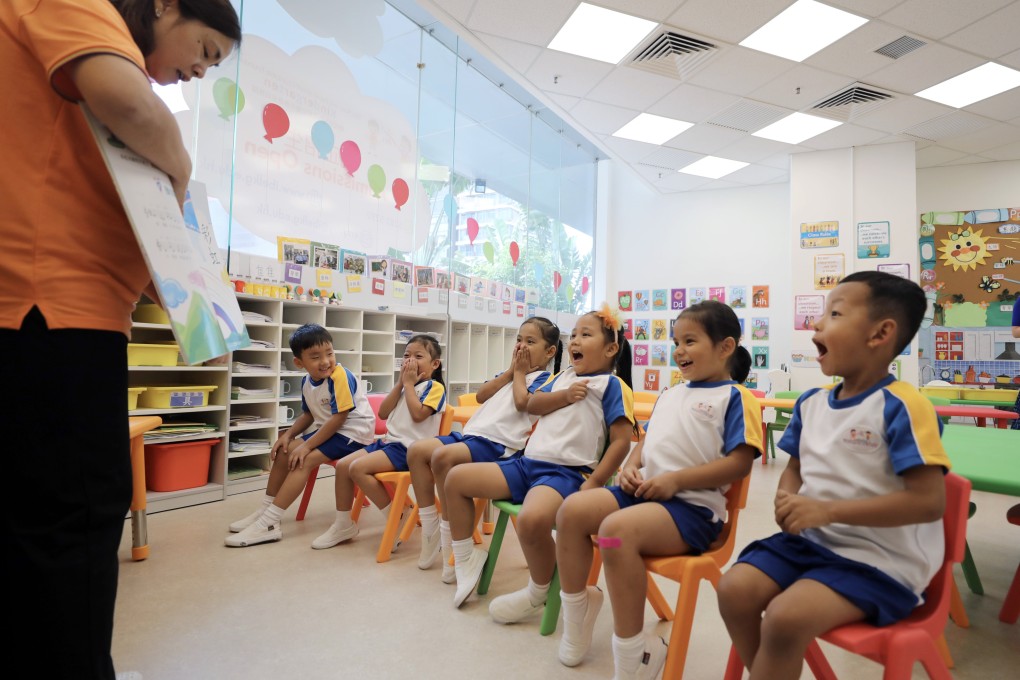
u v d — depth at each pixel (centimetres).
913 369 546
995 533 257
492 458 194
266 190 365
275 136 371
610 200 797
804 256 596
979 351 614
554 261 725
